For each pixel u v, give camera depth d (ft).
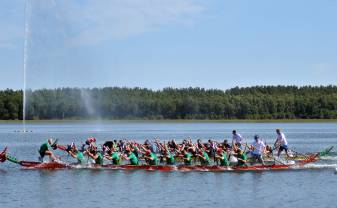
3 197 115.55
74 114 568.82
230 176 143.95
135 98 652.89
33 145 274.77
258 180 137.08
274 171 152.56
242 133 436.35
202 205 107.14
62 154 209.97
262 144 159.43
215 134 414.00
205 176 144.05
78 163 159.53
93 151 159.22
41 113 554.87
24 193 119.96
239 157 154.61
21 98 631.97
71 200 112.16
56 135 388.98
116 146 164.35
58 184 131.44
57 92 560.20
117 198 114.11
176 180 137.49
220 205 107.24
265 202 110.01
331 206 105.91
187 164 155.43
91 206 106.52
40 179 139.13
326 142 307.58
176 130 508.12
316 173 148.46
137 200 111.96
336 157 191.93
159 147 169.58
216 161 159.02
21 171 153.69
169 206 106.11
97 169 156.56
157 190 123.44
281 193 119.55
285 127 606.96
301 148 254.27
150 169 154.71
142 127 604.08
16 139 331.98
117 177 142.31
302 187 126.72
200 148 161.58
